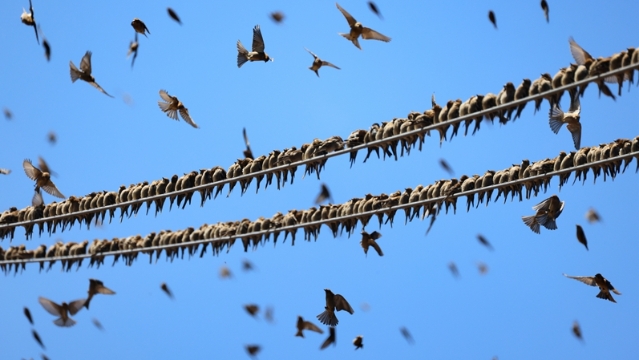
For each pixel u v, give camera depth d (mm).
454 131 24984
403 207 26828
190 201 29812
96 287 28156
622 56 22016
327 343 30359
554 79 23125
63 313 28094
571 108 23016
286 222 28516
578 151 24656
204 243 29859
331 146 26922
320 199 28000
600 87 22422
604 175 24219
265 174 28281
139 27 28344
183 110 28547
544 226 25078
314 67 26750
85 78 27438
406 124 25672
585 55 22703
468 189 26031
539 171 25094
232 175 28844
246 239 29203
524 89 23719
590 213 27156
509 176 25531
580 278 25625
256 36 27109
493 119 24406
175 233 30422
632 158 23812
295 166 27672
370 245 27953
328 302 27875
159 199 30141
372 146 26469
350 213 27484
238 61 27297
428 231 24547
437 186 26453
